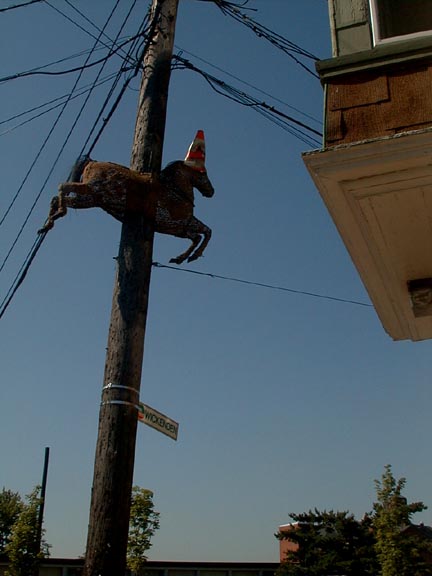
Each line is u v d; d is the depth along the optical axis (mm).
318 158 4625
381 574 27156
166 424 5828
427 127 4656
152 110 6438
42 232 5973
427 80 4824
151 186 6004
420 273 6105
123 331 5531
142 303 5707
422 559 25875
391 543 25750
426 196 4832
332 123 4895
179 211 6219
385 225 5246
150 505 22531
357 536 31812
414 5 5285
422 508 26125
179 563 30766
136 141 6332
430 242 5488
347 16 5344
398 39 5074
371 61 5000
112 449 5137
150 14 7062
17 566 22234
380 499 26875
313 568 31125
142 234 5926
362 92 4938
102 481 5039
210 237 6445
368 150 4543
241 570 32188
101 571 4758
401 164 4539
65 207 5926
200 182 6414
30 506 23422
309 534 32500
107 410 5285
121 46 7422
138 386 5461
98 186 5863
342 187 4777
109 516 4930
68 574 27344
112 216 6113
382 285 6355
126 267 5773
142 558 21703
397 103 4816
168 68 6734
